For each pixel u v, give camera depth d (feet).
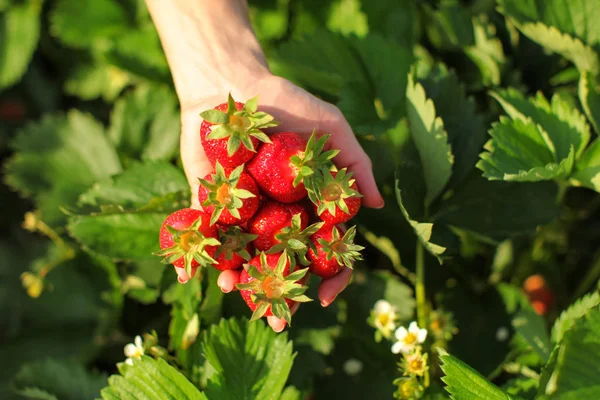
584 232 2.19
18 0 2.57
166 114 2.23
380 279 1.95
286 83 1.78
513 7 1.87
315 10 2.31
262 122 1.53
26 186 2.19
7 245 2.35
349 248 1.54
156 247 1.86
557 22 1.88
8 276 2.25
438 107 1.88
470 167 1.86
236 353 1.69
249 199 1.51
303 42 2.05
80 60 2.54
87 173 2.20
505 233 1.84
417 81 1.90
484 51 2.02
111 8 2.47
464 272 2.02
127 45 2.29
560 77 2.01
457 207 1.87
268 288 1.49
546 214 1.85
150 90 2.25
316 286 1.85
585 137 1.73
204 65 1.83
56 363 1.86
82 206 1.91
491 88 2.01
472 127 1.88
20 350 2.06
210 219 1.52
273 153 1.54
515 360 1.85
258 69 1.82
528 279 2.08
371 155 1.98
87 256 2.01
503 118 1.73
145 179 1.93
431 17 2.15
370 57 2.03
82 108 2.57
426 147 1.76
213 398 1.63
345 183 1.53
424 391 1.69
